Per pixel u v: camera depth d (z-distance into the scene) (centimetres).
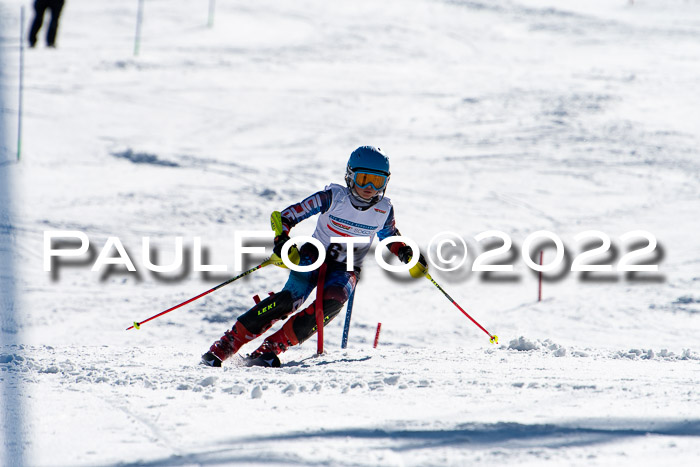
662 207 4947
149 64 9888
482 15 14362
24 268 3922
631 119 7344
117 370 1596
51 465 798
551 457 812
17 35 11600
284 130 7262
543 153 6369
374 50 11338
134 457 819
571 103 7962
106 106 7888
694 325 2972
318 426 957
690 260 3909
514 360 1716
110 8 13888
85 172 5909
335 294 1895
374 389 1277
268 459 801
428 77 9612
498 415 1018
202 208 5012
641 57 10781
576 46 11812
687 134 6862
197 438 900
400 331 3089
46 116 7444
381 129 7319
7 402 1143
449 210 4972
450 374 1467
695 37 12412
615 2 16050
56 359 1809
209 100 8281
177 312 3303
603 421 968
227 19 13312
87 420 1007
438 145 6712
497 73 9831
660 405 1086
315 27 12950
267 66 10025
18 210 4912
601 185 5481
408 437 891
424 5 15000
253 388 1284
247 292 3556
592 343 2777
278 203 5150
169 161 6203
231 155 6419
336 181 5672
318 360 1812
